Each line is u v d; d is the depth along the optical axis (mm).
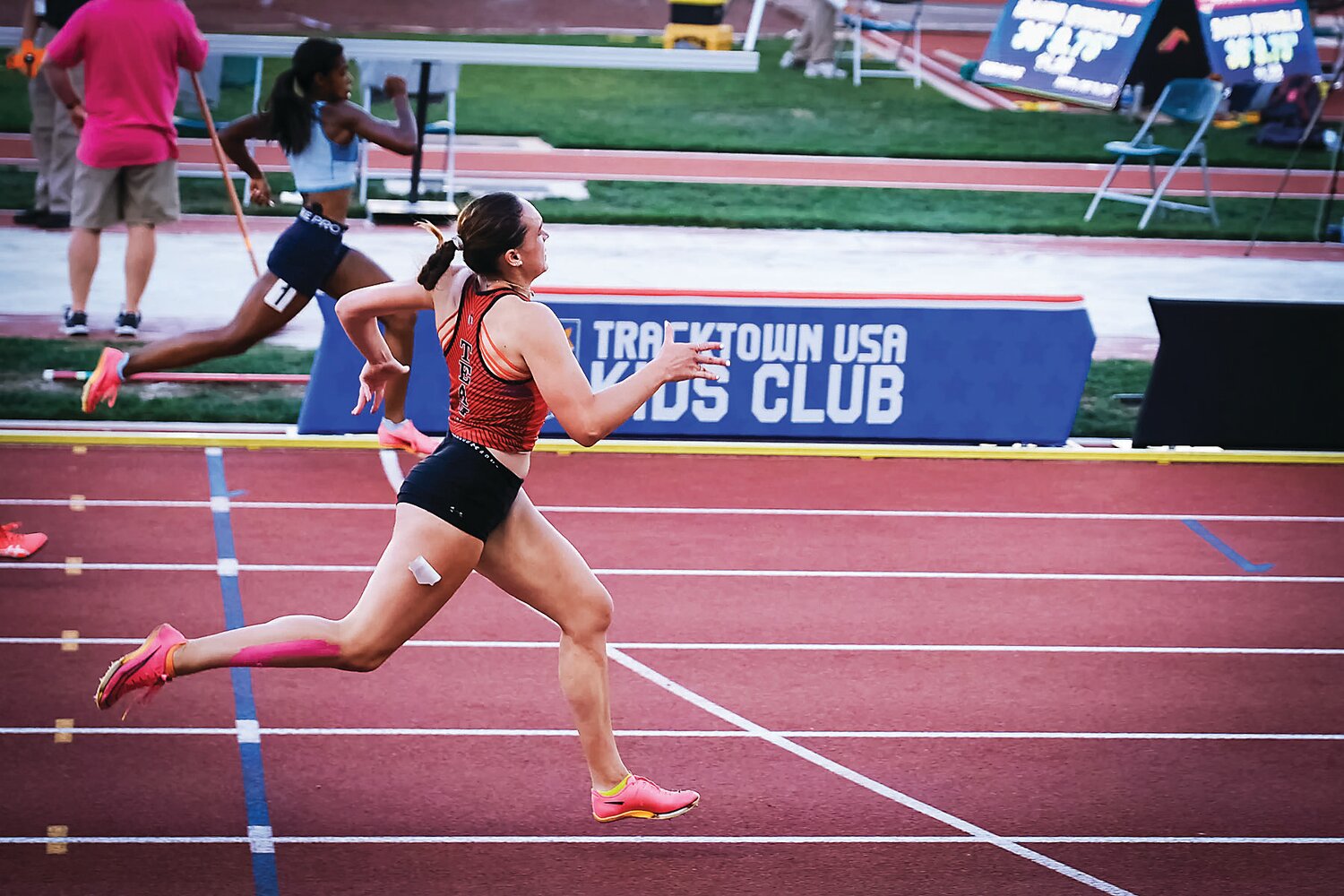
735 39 36375
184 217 20516
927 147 27344
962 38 39438
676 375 7195
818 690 10117
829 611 11328
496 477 7246
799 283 18938
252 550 11781
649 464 14211
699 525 12820
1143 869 8234
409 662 10227
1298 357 15109
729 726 9586
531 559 7461
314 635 7234
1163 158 27016
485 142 25656
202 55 15523
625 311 14094
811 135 27734
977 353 14711
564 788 8781
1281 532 13344
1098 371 16953
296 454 13836
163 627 7273
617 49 19406
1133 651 10945
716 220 21984
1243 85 30109
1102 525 13305
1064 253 21391
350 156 12625
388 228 20438
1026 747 9508
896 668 10484
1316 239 22875
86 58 14953
